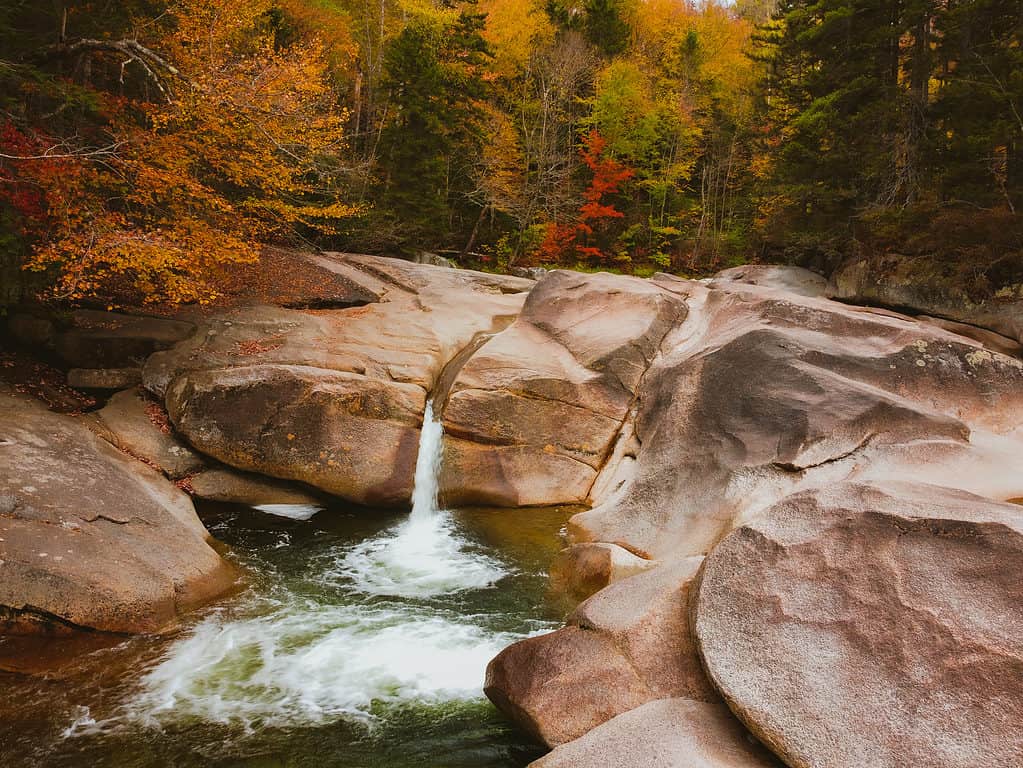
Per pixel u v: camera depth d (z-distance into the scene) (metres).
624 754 4.43
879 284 18.39
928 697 4.12
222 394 10.88
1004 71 17.36
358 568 9.21
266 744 5.68
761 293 12.88
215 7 14.27
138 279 12.87
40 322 12.28
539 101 35.25
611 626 5.74
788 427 9.12
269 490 10.97
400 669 6.84
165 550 8.12
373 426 11.17
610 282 14.41
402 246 28.02
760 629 4.87
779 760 4.32
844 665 4.45
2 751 5.43
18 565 6.83
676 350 12.65
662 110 37.03
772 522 5.48
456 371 12.56
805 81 24.08
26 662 6.46
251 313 14.01
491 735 5.84
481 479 11.30
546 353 12.86
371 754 5.61
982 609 4.37
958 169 17.70
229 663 6.82
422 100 27.55
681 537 8.79
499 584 8.84
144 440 10.77
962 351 10.81
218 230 13.31
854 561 4.95
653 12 44.66
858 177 21.61
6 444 8.74
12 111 11.87
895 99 19.97
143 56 12.87
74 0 14.54
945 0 19.34
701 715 4.78
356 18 33.50
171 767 5.38
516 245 33.47
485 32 35.22
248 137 13.60
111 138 13.07
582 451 11.66
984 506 5.09
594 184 33.62
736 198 39.16
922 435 8.91
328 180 17.31
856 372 10.40
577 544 9.20
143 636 7.11
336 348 12.77
